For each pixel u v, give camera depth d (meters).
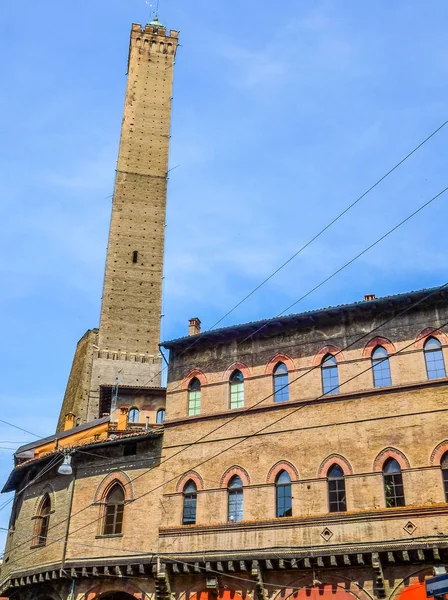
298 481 35.47
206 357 41.47
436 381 34.50
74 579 39.09
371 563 32.19
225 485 37.22
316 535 33.62
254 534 35.00
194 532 36.44
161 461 39.62
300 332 39.25
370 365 36.69
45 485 44.03
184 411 40.56
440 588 24.89
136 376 80.12
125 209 90.81
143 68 101.88
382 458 34.16
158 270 88.06
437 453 33.16
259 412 38.12
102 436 50.38
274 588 34.00
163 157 95.75
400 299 36.94
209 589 35.34
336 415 36.09
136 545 37.88
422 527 31.70
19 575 42.00
